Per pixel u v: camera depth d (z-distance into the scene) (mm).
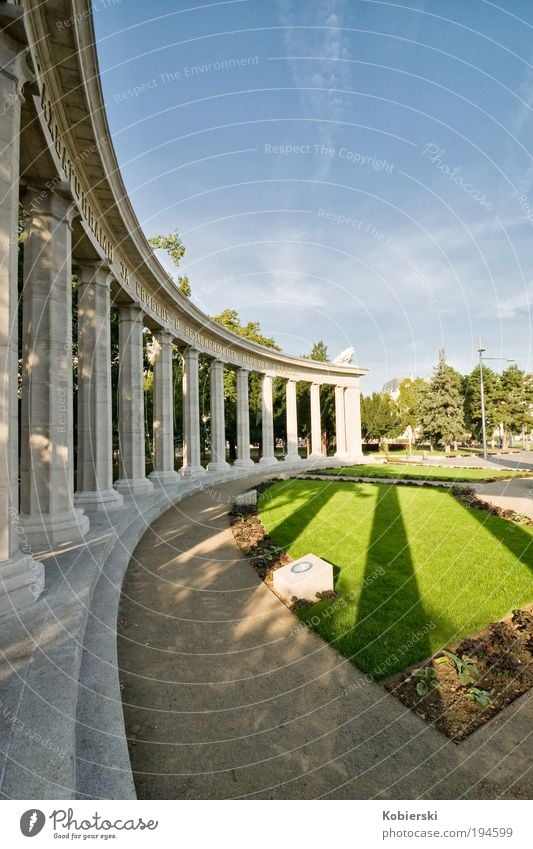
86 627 6723
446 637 7312
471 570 10625
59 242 10859
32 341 10320
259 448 64562
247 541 13641
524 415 65125
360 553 12305
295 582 8977
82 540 10531
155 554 12422
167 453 24984
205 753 4746
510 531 14539
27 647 5395
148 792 4168
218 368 34000
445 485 26500
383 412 61938
